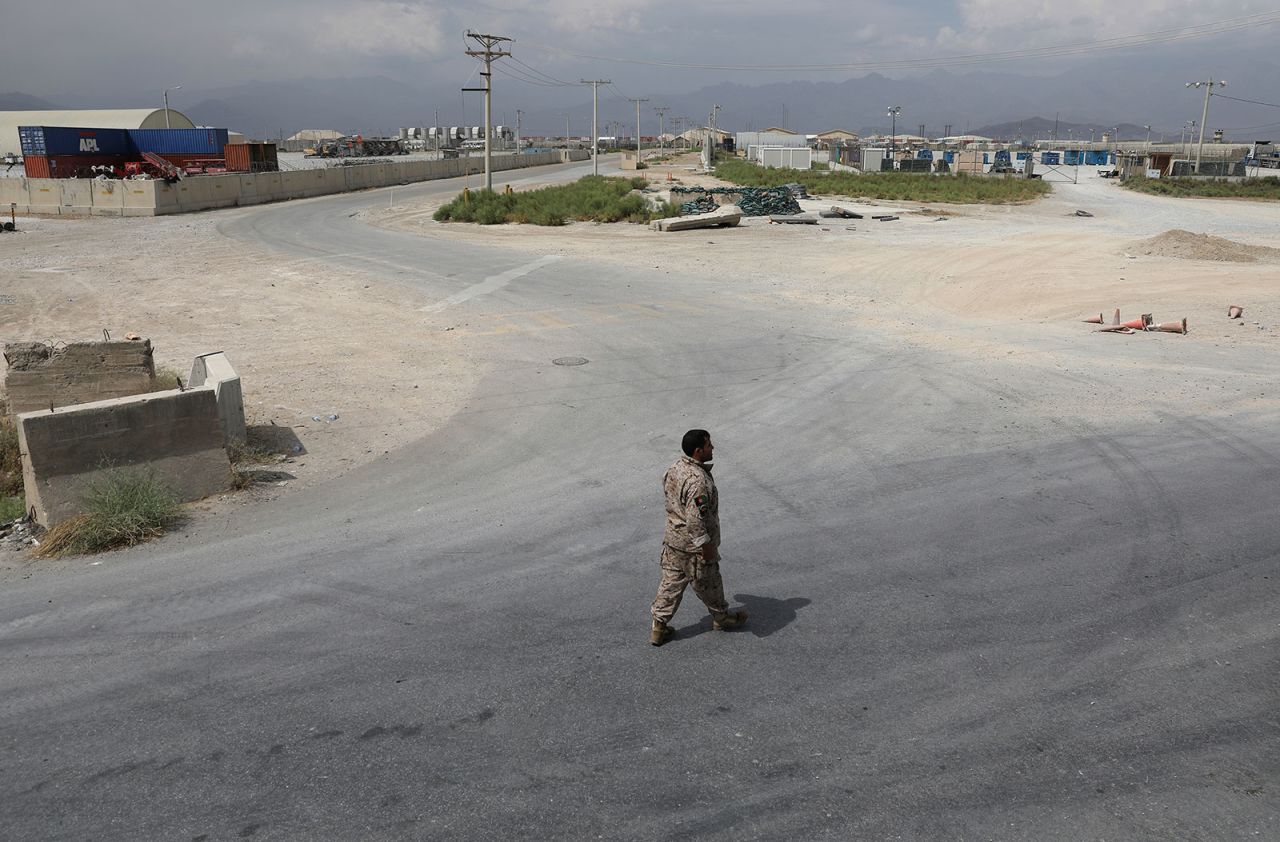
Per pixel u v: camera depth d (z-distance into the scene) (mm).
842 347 16516
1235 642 6051
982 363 15109
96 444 9086
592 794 4621
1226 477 9430
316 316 20344
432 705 5512
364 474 10516
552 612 6770
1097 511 8578
